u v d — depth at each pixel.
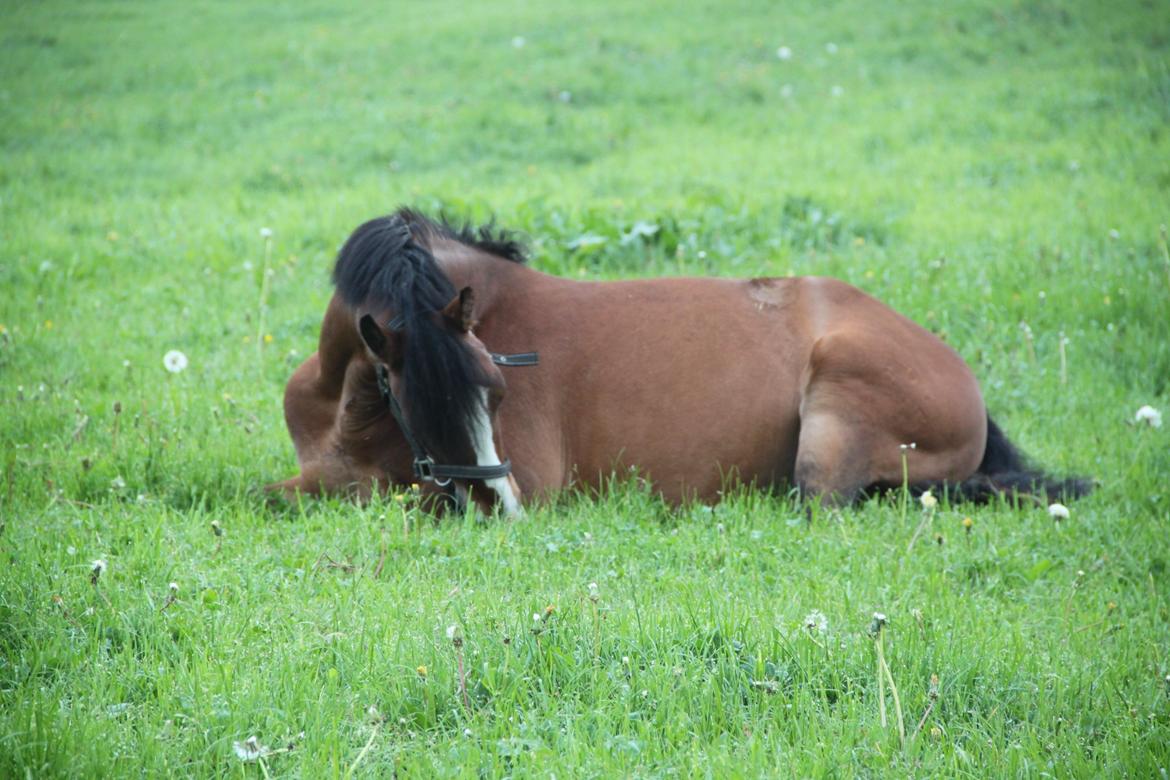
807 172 22.88
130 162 24.91
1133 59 29.61
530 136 26.42
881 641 6.49
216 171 24.19
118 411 10.92
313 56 34.47
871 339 10.55
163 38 37.66
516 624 7.27
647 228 17.44
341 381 10.31
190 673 6.74
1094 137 24.45
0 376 13.13
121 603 7.57
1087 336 14.61
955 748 6.18
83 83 31.61
